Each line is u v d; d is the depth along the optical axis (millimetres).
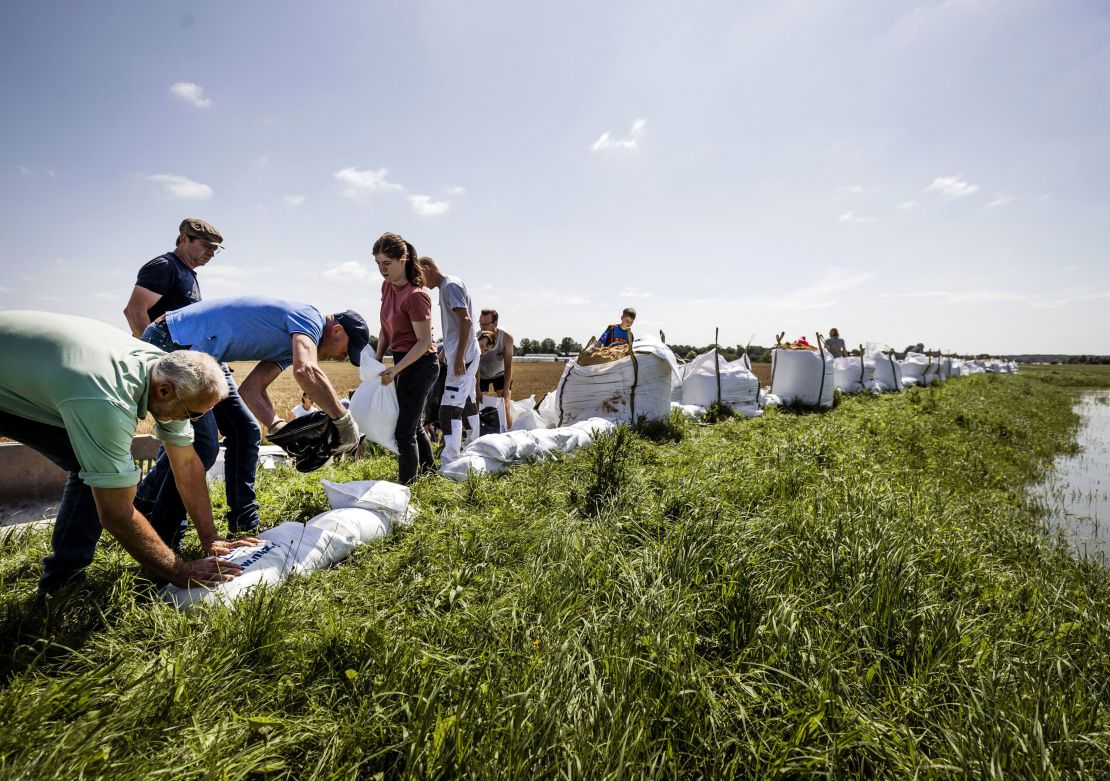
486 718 1562
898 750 1631
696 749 1626
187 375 1928
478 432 5590
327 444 3092
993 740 1606
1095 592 3107
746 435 6934
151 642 1888
